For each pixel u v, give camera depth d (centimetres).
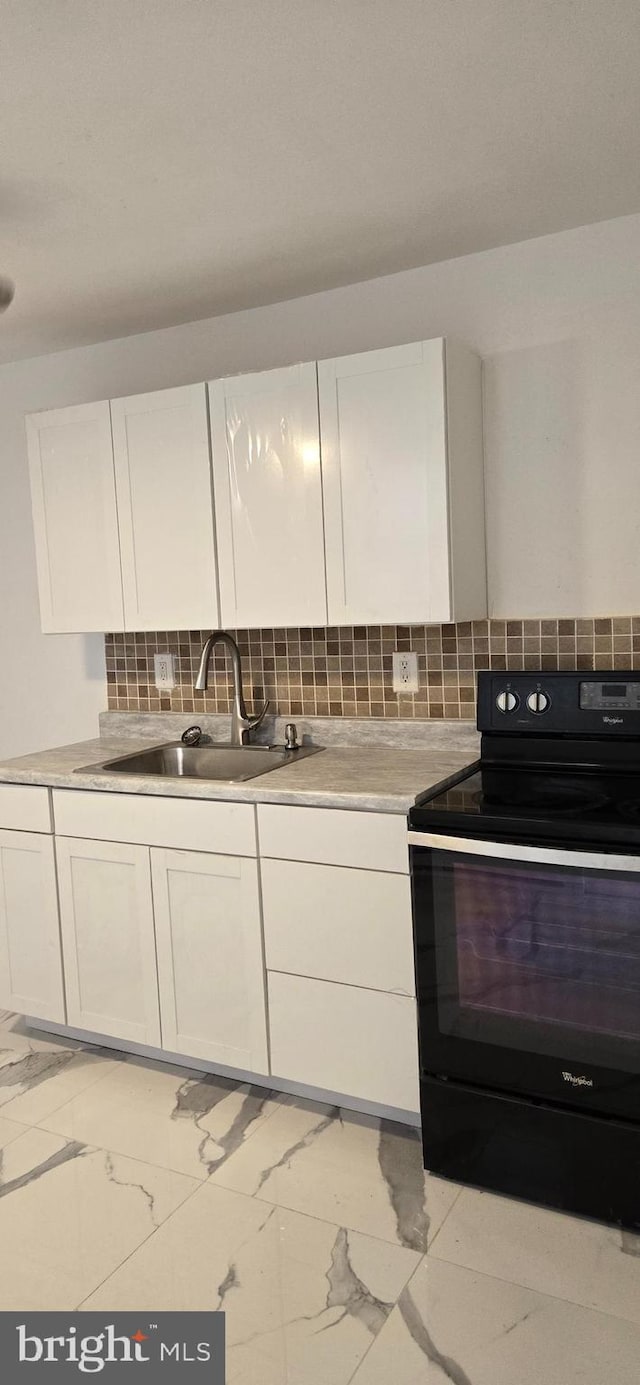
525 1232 183
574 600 244
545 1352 154
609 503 237
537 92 168
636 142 188
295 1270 175
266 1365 153
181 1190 200
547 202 217
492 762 237
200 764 288
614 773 222
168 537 269
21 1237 187
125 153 184
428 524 229
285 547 250
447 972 196
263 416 249
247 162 190
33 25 141
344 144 185
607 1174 182
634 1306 163
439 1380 149
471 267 247
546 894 183
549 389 241
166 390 263
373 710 272
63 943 263
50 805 259
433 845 193
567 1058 184
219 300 274
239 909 229
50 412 286
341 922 214
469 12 145
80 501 284
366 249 240
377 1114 227
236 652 278
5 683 352
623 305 230
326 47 151
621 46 155
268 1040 230
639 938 174
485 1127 195
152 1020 249
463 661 257
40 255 234
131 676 317
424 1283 170
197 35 146
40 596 297
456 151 190
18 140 176
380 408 232
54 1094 243
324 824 213
